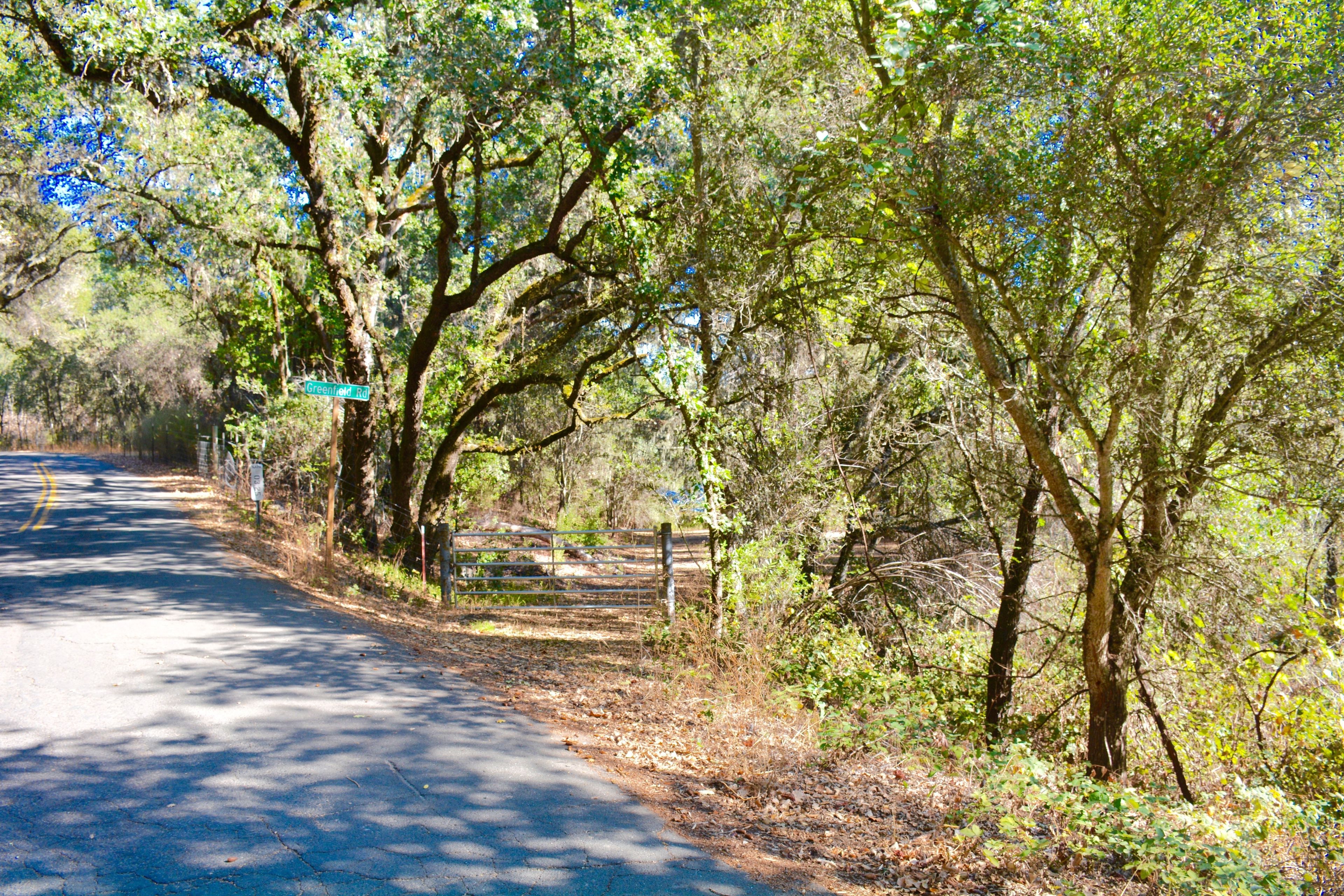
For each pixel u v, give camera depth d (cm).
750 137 1209
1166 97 847
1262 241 877
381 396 2036
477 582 1811
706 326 1345
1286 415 896
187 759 586
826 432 1397
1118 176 862
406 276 2448
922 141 845
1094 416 1030
